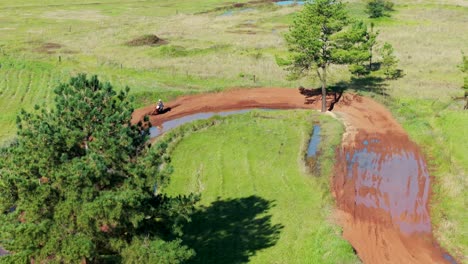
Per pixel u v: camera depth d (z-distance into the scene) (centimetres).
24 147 1786
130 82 5453
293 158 3706
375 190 3212
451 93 4994
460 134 3981
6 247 1648
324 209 2978
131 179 1808
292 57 4444
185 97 5141
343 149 3844
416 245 2617
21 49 6775
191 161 3709
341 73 5888
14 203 1681
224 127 4350
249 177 3431
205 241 2694
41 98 4944
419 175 3400
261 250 2602
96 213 1606
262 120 4491
